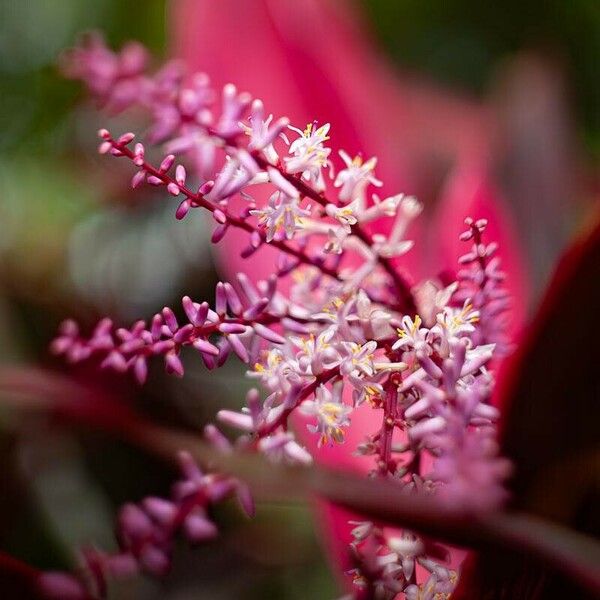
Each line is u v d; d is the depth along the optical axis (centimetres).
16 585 44
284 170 49
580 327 47
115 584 66
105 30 129
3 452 78
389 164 65
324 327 50
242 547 88
